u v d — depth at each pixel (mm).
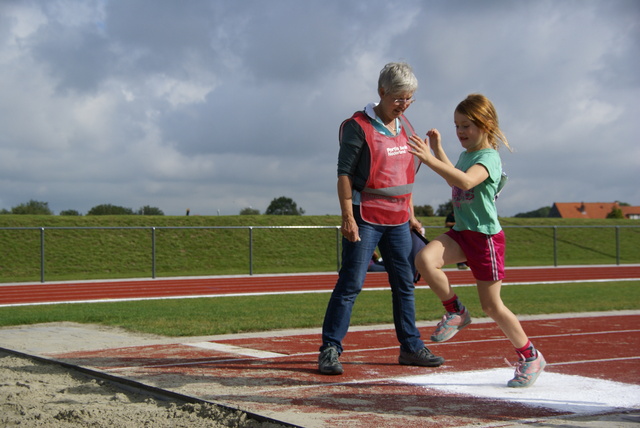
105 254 22922
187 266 23000
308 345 6191
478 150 4078
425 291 13820
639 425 3199
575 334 7047
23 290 15188
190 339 6695
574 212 84812
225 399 3791
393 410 3518
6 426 3379
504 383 4277
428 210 48719
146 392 4117
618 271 21172
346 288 4715
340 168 4645
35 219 25688
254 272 21828
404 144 4820
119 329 7621
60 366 5055
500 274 4039
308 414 3416
